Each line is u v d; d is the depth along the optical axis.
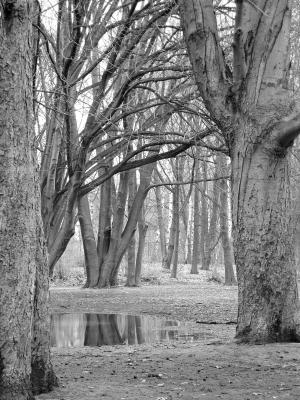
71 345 12.21
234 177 10.57
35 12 13.45
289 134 9.92
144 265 49.59
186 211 59.47
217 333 13.80
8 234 5.48
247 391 6.81
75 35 15.88
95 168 18.44
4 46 5.66
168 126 23.25
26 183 5.61
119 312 19.48
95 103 18.08
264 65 10.36
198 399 6.37
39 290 6.56
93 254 30.83
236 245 10.48
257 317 10.12
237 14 10.62
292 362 8.52
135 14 16.48
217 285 34.44
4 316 5.44
